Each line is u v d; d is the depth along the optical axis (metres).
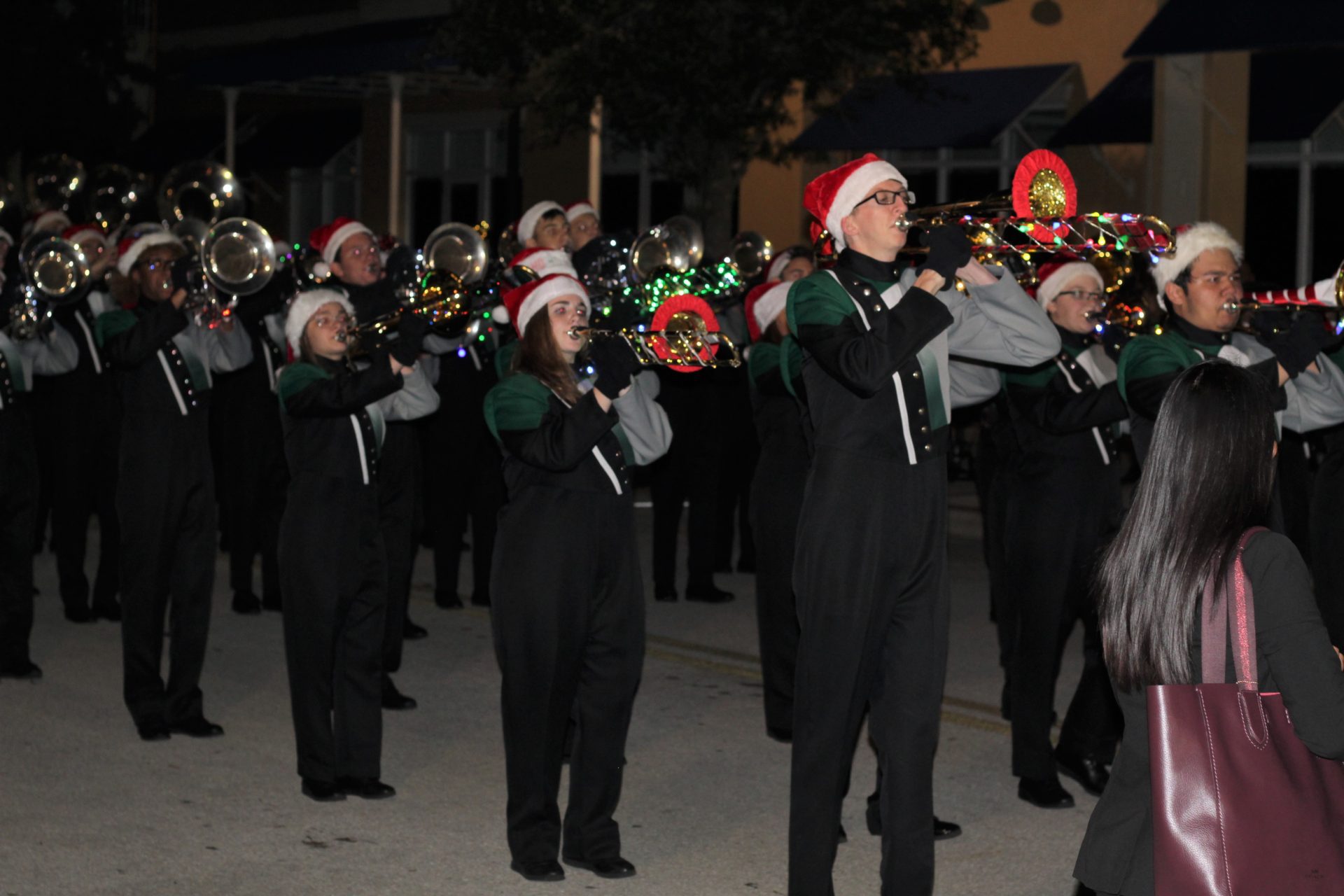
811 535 4.34
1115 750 6.01
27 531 7.66
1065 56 18.19
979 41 18.66
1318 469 6.56
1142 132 17.14
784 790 6.09
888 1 14.92
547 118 15.95
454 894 4.91
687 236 9.18
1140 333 6.27
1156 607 3.05
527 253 6.30
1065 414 5.61
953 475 15.25
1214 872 2.93
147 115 31.44
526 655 4.98
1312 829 2.96
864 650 4.33
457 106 25.17
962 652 8.41
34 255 7.57
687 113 14.76
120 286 7.68
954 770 6.30
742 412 10.70
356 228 8.09
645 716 7.18
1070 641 8.73
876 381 4.10
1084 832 5.55
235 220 6.68
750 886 5.04
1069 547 5.70
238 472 9.40
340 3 26.92
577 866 5.17
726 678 7.94
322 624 5.74
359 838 5.43
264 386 9.34
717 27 14.43
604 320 6.56
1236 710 2.99
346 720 5.91
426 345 7.85
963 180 19.61
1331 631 6.51
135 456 6.55
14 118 27.78
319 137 27.09
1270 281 16.78
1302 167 16.94
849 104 17.06
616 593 5.05
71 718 6.98
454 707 7.32
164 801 5.81
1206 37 15.35
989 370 5.41
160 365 6.59
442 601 9.52
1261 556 3.03
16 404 7.58
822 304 4.27
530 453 4.87
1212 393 3.10
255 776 6.15
